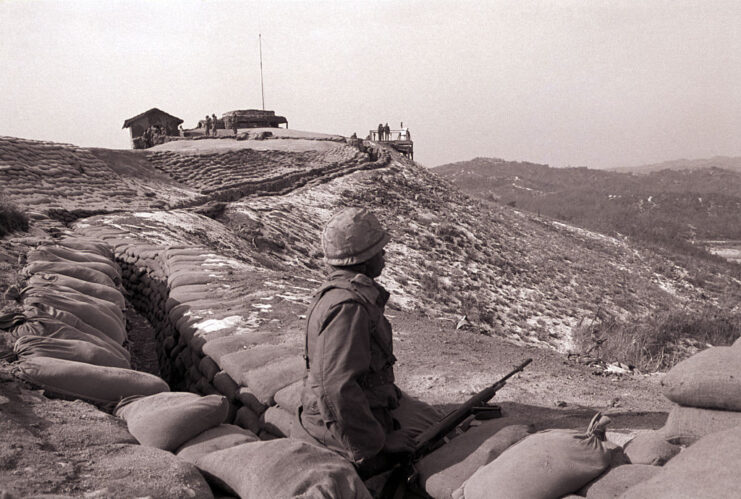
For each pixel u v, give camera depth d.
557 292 29.02
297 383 3.83
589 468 2.32
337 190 32.50
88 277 6.35
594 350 11.91
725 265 62.88
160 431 3.06
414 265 25.12
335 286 2.70
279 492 2.39
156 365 7.62
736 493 1.75
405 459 2.93
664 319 18.77
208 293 7.29
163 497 2.40
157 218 16.78
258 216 23.36
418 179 42.25
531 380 5.32
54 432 2.88
